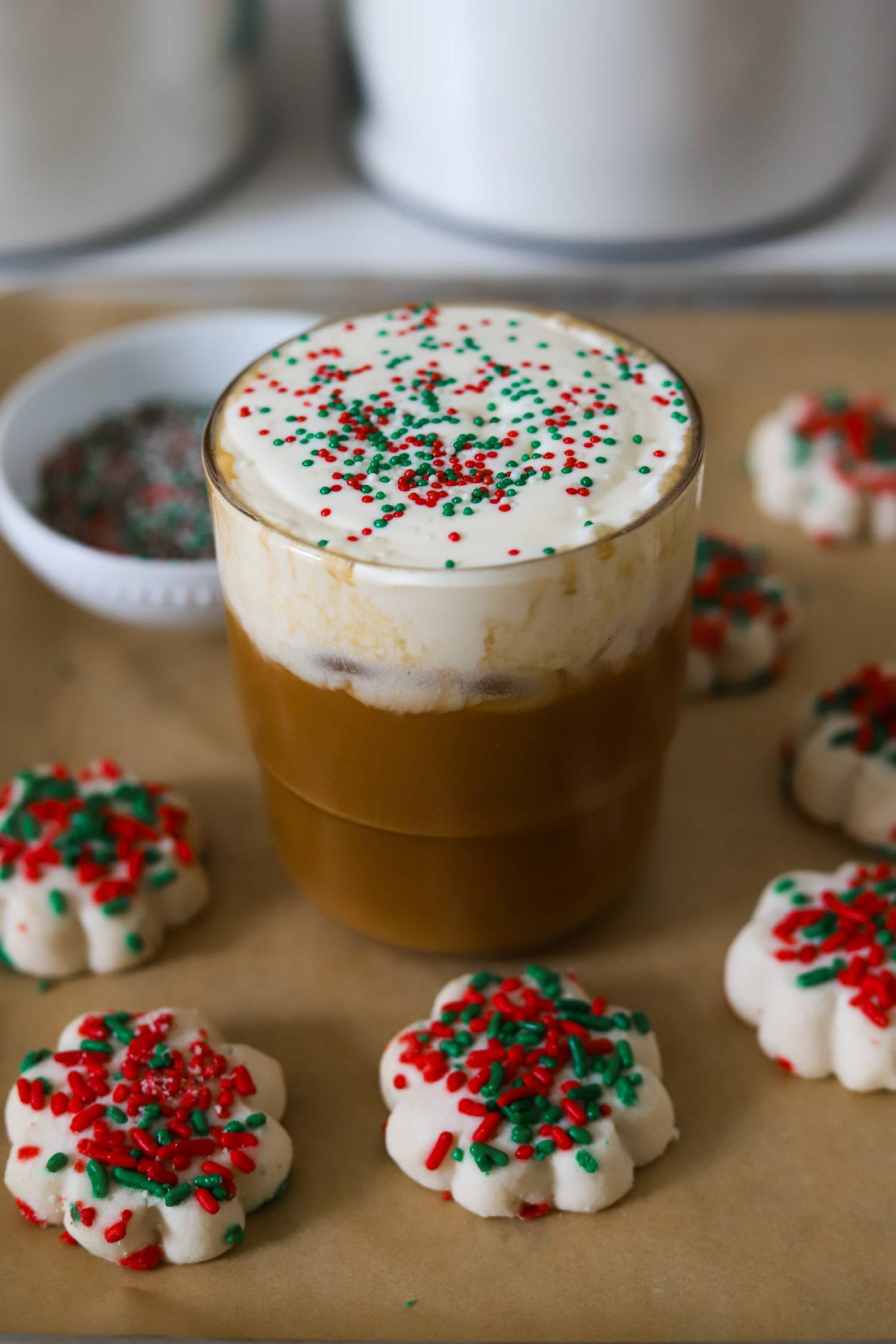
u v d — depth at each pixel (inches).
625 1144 14.0
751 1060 14.8
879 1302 13.5
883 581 18.6
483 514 13.4
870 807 16.0
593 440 13.9
